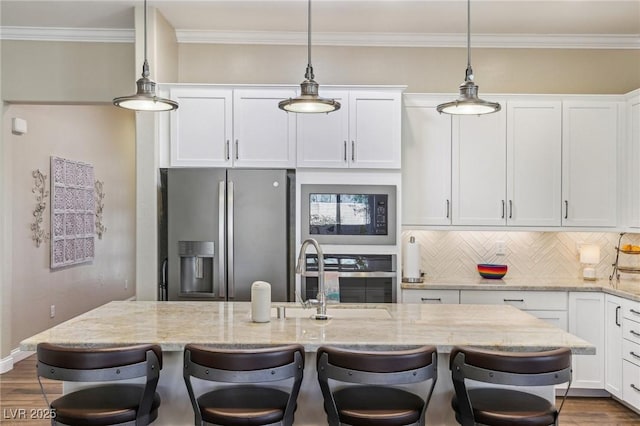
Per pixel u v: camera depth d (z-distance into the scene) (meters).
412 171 4.32
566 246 4.62
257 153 4.12
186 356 2.16
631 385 3.62
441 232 4.64
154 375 2.18
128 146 7.88
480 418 2.14
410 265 4.25
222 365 2.08
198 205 4.03
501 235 4.63
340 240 4.12
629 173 4.23
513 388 2.51
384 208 4.14
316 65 4.70
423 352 2.11
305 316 3.07
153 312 2.93
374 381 2.07
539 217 4.30
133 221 8.09
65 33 4.55
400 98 4.14
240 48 4.68
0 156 4.61
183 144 4.12
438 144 4.32
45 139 5.44
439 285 4.09
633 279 4.43
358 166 4.12
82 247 6.30
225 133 4.12
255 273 4.04
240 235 4.04
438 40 4.66
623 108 4.29
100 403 2.23
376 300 4.12
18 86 4.58
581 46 4.67
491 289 4.08
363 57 4.70
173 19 4.33
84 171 6.36
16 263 4.93
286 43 4.68
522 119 4.30
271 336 2.38
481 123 4.31
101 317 2.79
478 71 4.70
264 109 4.12
